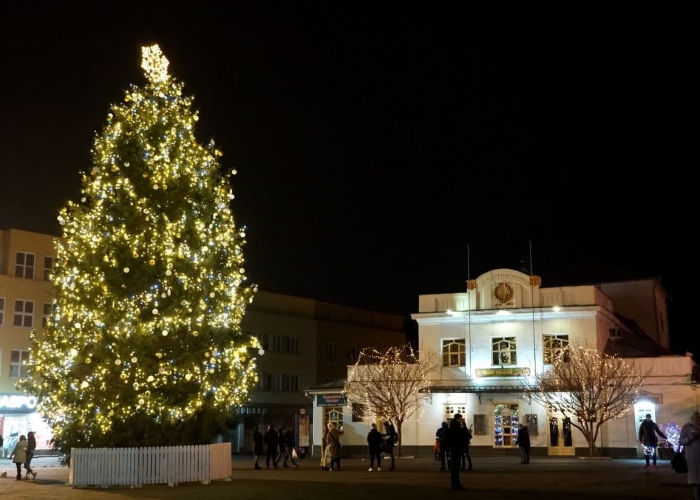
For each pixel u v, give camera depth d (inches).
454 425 885.2
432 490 871.1
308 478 1082.1
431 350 1879.9
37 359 995.9
